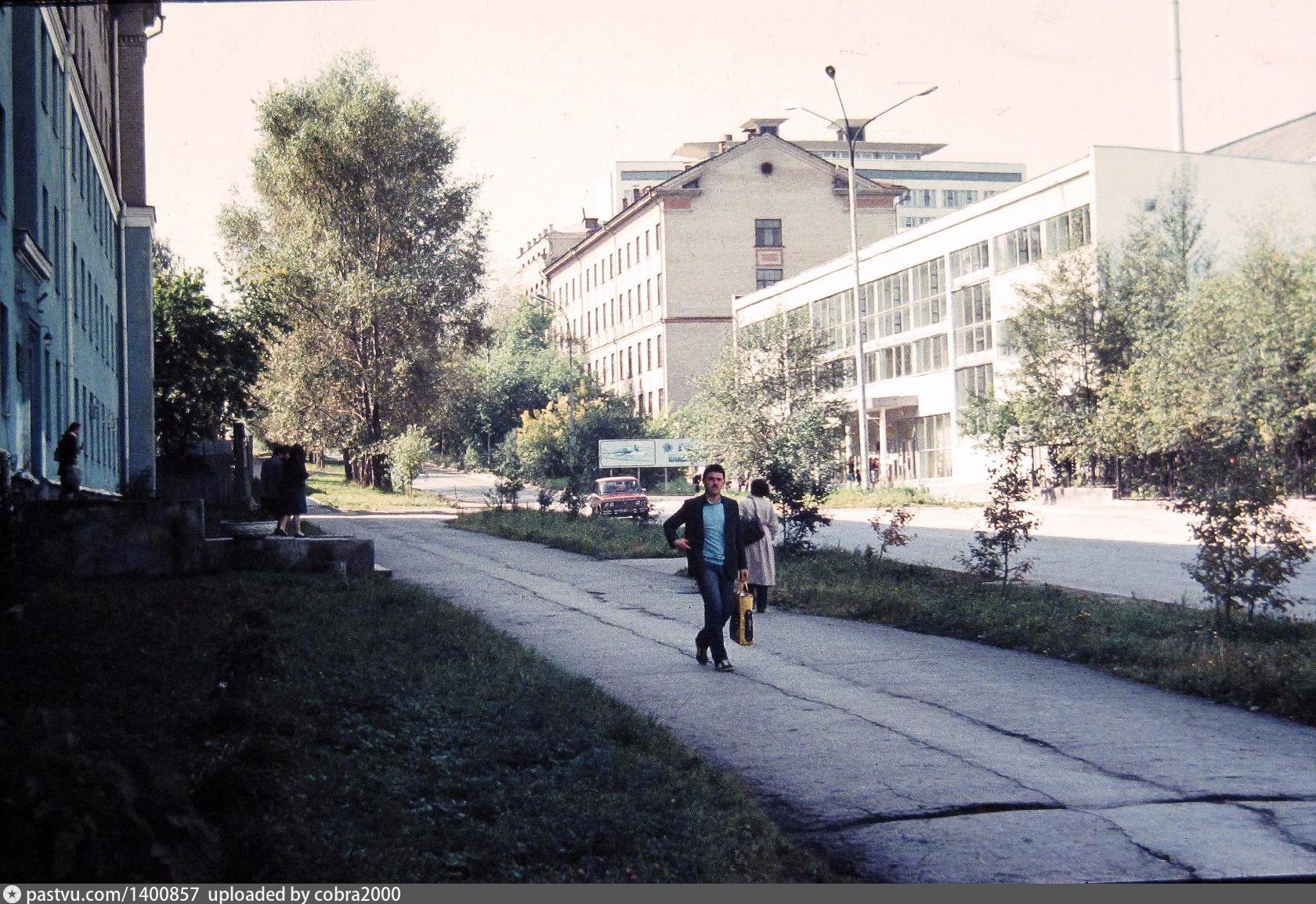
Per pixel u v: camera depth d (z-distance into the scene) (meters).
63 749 3.95
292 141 51.16
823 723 9.01
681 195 87.31
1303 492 38.38
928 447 62.34
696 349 87.44
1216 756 8.00
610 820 5.86
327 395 53.03
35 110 25.38
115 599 12.73
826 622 14.97
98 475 36.84
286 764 5.67
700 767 7.28
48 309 26.55
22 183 25.25
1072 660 11.89
